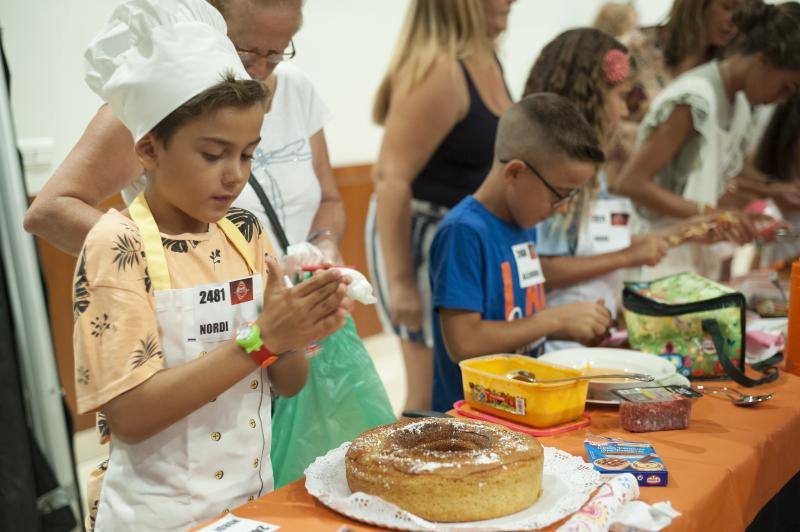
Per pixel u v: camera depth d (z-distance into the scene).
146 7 1.03
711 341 1.62
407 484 0.94
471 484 0.92
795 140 3.13
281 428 1.51
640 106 3.21
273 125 1.73
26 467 1.98
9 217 1.97
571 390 1.32
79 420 3.32
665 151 2.62
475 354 1.68
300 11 1.43
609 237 2.22
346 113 4.57
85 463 3.22
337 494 1.00
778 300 2.14
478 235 1.72
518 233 1.83
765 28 2.52
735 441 1.26
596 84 2.10
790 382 1.58
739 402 1.43
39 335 2.04
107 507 1.10
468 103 2.38
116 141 1.34
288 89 1.78
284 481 1.49
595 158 1.67
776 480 1.32
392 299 2.46
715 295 1.68
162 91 0.99
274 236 1.65
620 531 0.93
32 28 3.10
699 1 2.90
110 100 1.06
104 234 1.02
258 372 1.17
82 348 1.00
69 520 2.11
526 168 1.69
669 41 3.08
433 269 1.79
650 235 2.20
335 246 1.81
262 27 1.37
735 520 1.14
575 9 6.21
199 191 1.02
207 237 1.14
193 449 1.09
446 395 1.84
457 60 2.35
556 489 1.02
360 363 1.55
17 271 1.99
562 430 1.30
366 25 4.60
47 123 3.19
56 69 3.19
